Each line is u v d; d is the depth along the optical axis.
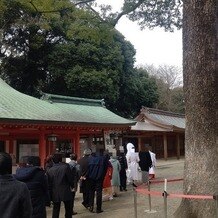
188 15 7.04
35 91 33.28
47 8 10.29
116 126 20.58
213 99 6.74
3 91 16.89
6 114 13.77
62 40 31.62
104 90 30.34
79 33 11.23
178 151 34.75
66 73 29.97
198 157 6.70
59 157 7.62
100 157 9.68
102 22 10.93
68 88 30.09
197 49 6.88
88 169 9.64
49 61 30.69
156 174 20.09
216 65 6.81
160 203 10.39
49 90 32.31
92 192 9.67
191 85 6.91
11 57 31.53
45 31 30.44
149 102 38.53
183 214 6.71
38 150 16.09
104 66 31.27
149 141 32.56
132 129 28.86
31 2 10.39
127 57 34.97
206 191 6.50
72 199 7.66
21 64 31.98
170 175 19.33
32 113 15.40
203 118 6.73
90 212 9.61
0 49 30.89
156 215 8.66
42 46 31.34
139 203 10.59
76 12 10.94
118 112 36.66
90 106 23.23
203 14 6.86
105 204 10.85
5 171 3.61
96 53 30.69
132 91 35.97
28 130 15.61
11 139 15.57
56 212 7.41
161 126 32.34
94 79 29.45
